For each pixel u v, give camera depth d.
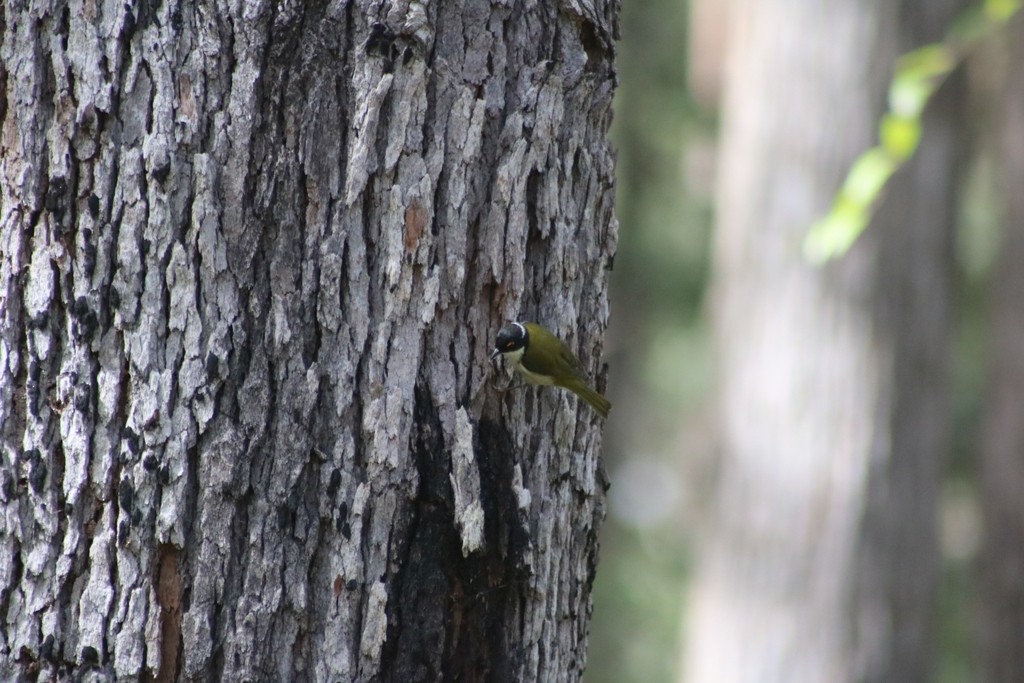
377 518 6.52
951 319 16.92
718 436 17.09
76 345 6.32
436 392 6.77
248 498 6.31
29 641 6.24
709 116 31.52
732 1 17.70
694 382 33.62
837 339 16.20
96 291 6.31
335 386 6.47
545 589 7.31
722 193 17.56
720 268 17.42
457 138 6.81
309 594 6.38
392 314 6.61
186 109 6.31
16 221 6.42
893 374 16.28
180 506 6.23
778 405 16.34
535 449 7.36
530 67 7.10
